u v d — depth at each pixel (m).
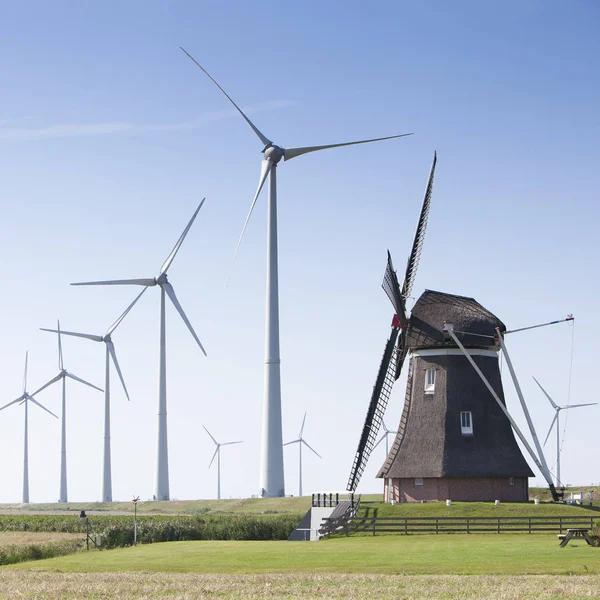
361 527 72.31
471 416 81.75
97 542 79.12
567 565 51.38
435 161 90.44
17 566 59.84
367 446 85.94
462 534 68.88
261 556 59.44
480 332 81.81
